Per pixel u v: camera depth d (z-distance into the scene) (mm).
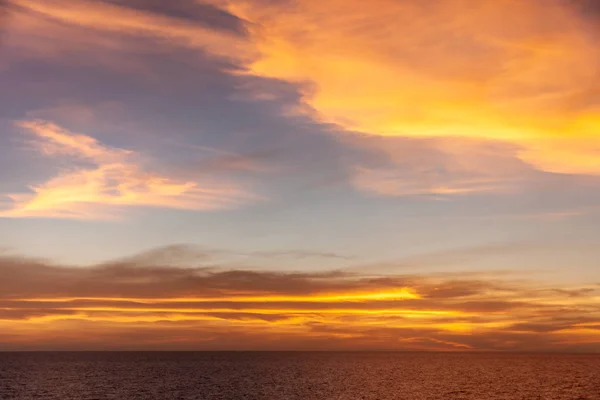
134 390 104062
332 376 144625
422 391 102875
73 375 145625
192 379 132000
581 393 103125
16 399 90812
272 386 112875
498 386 115312
